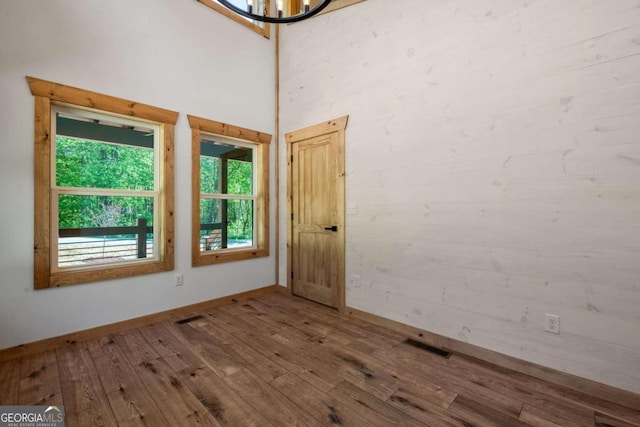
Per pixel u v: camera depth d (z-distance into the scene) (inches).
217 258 132.5
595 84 68.3
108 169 108.3
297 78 144.9
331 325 110.3
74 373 76.3
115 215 108.8
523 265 78.7
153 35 112.7
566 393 69.6
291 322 113.0
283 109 153.8
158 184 117.3
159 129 116.7
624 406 65.0
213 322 112.5
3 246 83.6
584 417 61.6
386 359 85.1
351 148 120.0
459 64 89.7
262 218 152.6
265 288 152.6
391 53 106.7
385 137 108.5
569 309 72.1
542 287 75.8
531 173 77.2
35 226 88.1
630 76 64.4
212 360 83.5
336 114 125.7
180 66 120.3
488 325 84.7
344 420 59.9
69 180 99.5
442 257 94.0
